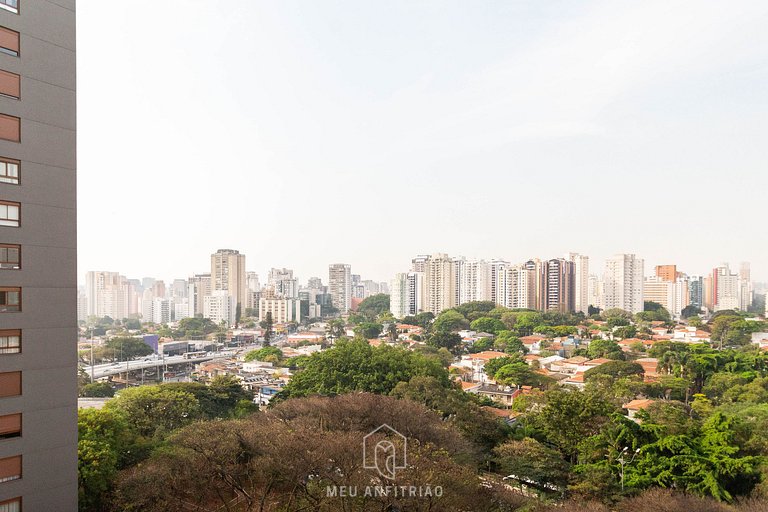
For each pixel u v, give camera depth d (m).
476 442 52.09
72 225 28.09
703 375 99.69
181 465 35.06
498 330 189.25
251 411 63.19
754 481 42.44
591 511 34.28
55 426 26.98
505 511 33.69
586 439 49.88
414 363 74.31
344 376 70.50
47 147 27.05
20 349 25.75
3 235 25.20
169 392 58.56
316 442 33.22
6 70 25.55
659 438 47.00
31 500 25.89
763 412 61.03
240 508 35.16
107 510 33.50
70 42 28.30
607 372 105.38
